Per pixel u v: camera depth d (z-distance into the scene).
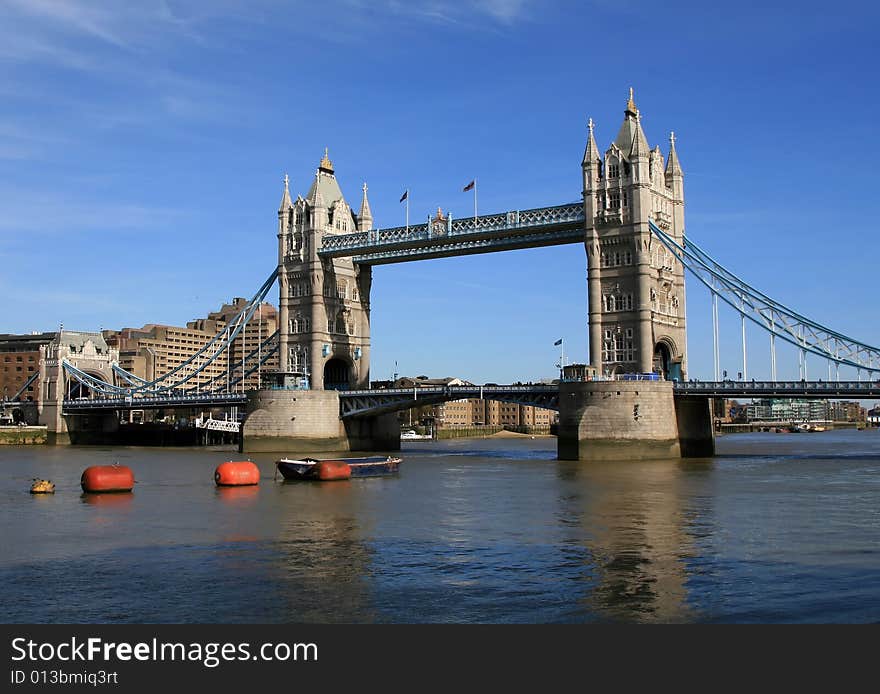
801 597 34.53
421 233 144.38
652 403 114.56
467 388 136.50
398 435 166.25
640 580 37.56
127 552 45.22
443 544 46.91
